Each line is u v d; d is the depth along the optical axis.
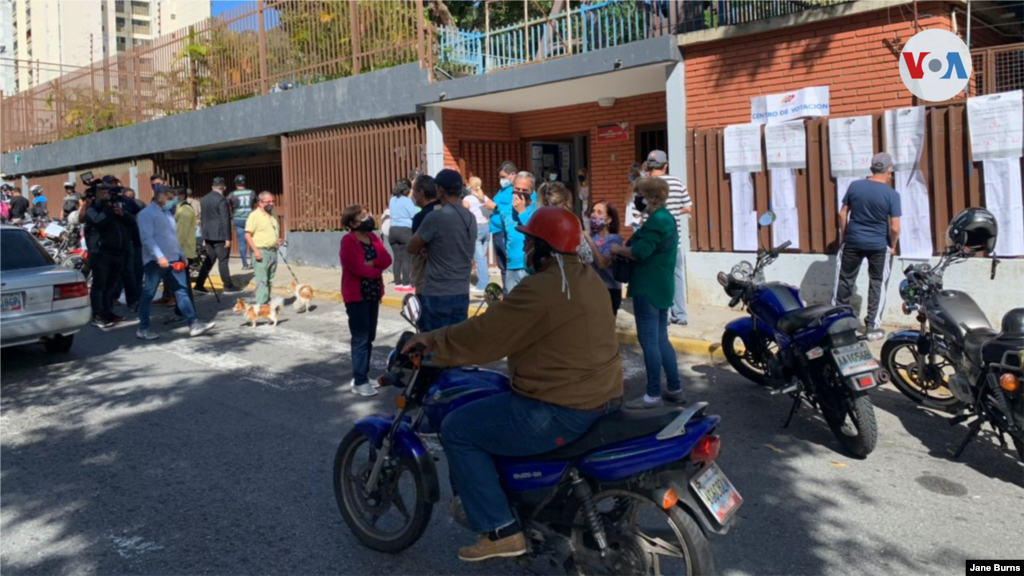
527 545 3.64
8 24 87.50
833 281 9.34
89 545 4.36
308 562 4.14
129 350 9.32
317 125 15.28
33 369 8.43
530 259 3.59
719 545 4.28
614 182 14.05
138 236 12.30
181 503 4.91
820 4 10.65
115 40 102.19
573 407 3.39
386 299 11.97
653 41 10.55
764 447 5.76
